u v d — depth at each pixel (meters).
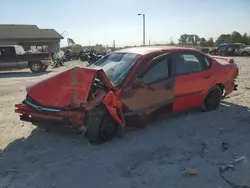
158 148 4.82
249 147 4.82
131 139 5.20
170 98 5.75
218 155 4.53
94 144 4.97
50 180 3.87
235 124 5.99
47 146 4.98
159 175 3.95
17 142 5.22
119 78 5.16
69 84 4.93
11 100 9.22
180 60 6.06
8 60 19.86
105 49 40.72
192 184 3.71
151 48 6.09
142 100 5.27
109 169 4.12
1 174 4.06
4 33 36.94
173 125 5.93
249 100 8.00
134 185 3.71
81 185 3.73
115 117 4.91
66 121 4.71
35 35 38.22
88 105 4.73
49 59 20.59
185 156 4.51
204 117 6.44
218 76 6.79
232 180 3.77
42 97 5.05
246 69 17.03
